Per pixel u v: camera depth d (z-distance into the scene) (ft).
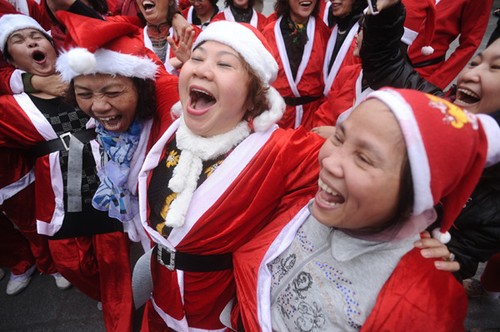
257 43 3.20
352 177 2.03
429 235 2.51
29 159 5.20
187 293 3.90
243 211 3.38
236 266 3.50
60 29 5.32
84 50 3.08
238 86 3.13
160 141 3.75
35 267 6.74
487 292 5.81
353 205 2.13
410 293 2.26
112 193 4.12
